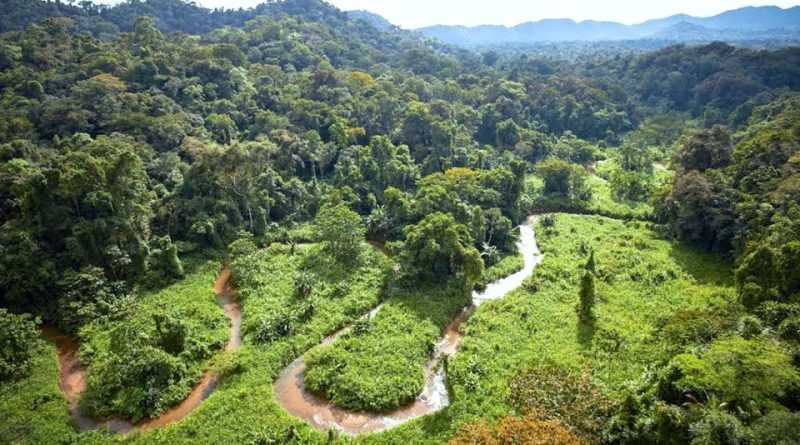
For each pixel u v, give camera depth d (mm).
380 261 61500
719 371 30156
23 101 80625
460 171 79625
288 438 34031
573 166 89375
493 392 37781
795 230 47500
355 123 103625
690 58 159000
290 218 74875
